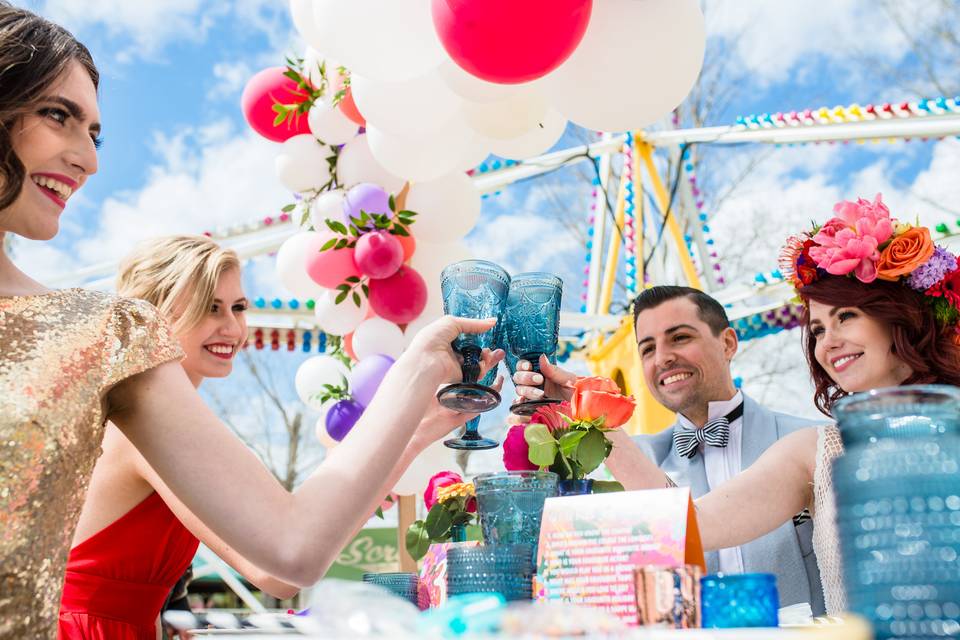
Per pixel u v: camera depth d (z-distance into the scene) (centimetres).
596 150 518
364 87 232
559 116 266
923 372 174
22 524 105
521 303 149
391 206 295
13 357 110
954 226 354
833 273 178
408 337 308
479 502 127
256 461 115
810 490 167
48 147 117
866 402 89
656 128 526
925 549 82
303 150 309
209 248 218
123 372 115
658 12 185
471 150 278
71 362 112
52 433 108
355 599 88
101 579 183
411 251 306
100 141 128
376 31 197
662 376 272
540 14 158
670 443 286
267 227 442
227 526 109
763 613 92
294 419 1060
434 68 228
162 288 210
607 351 487
